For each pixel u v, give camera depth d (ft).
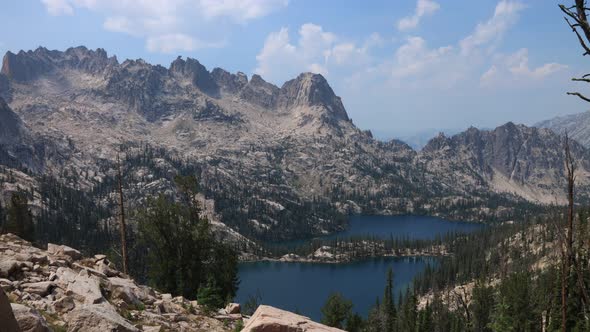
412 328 430.20
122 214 169.99
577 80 25.98
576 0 25.95
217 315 102.17
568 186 50.06
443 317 444.14
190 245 176.24
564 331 63.21
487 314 320.50
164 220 174.40
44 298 70.54
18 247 97.09
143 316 81.15
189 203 193.16
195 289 174.81
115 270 108.17
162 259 177.17
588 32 25.30
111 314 62.95
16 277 77.87
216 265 184.55
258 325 52.90
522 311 237.45
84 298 72.18
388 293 504.43
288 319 56.13
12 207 285.84
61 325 59.67
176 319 87.35
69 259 98.12
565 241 50.96
